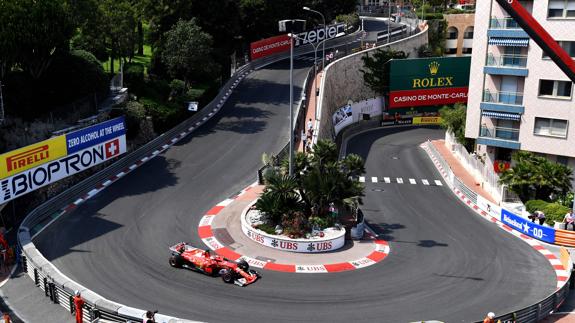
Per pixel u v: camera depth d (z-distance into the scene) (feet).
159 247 105.09
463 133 186.91
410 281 95.81
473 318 84.17
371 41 304.71
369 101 253.65
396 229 122.01
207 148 163.63
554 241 116.98
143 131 164.14
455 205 141.49
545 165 133.69
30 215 111.65
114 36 178.50
